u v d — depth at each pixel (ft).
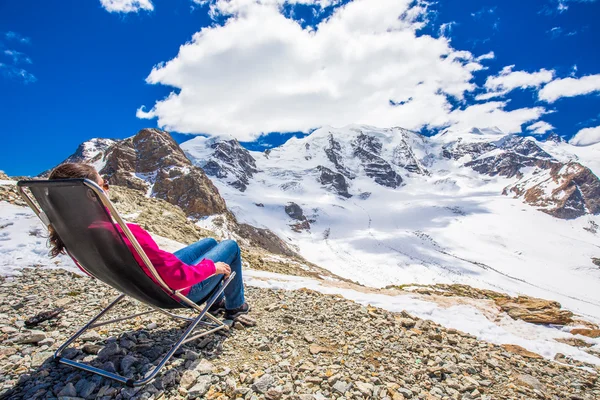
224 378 12.25
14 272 24.29
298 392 11.90
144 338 14.49
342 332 18.79
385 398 12.27
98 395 10.55
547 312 35.32
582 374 20.33
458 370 16.07
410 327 22.29
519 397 14.79
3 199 44.75
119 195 75.41
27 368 11.74
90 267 11.05
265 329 17.39
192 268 11.62
